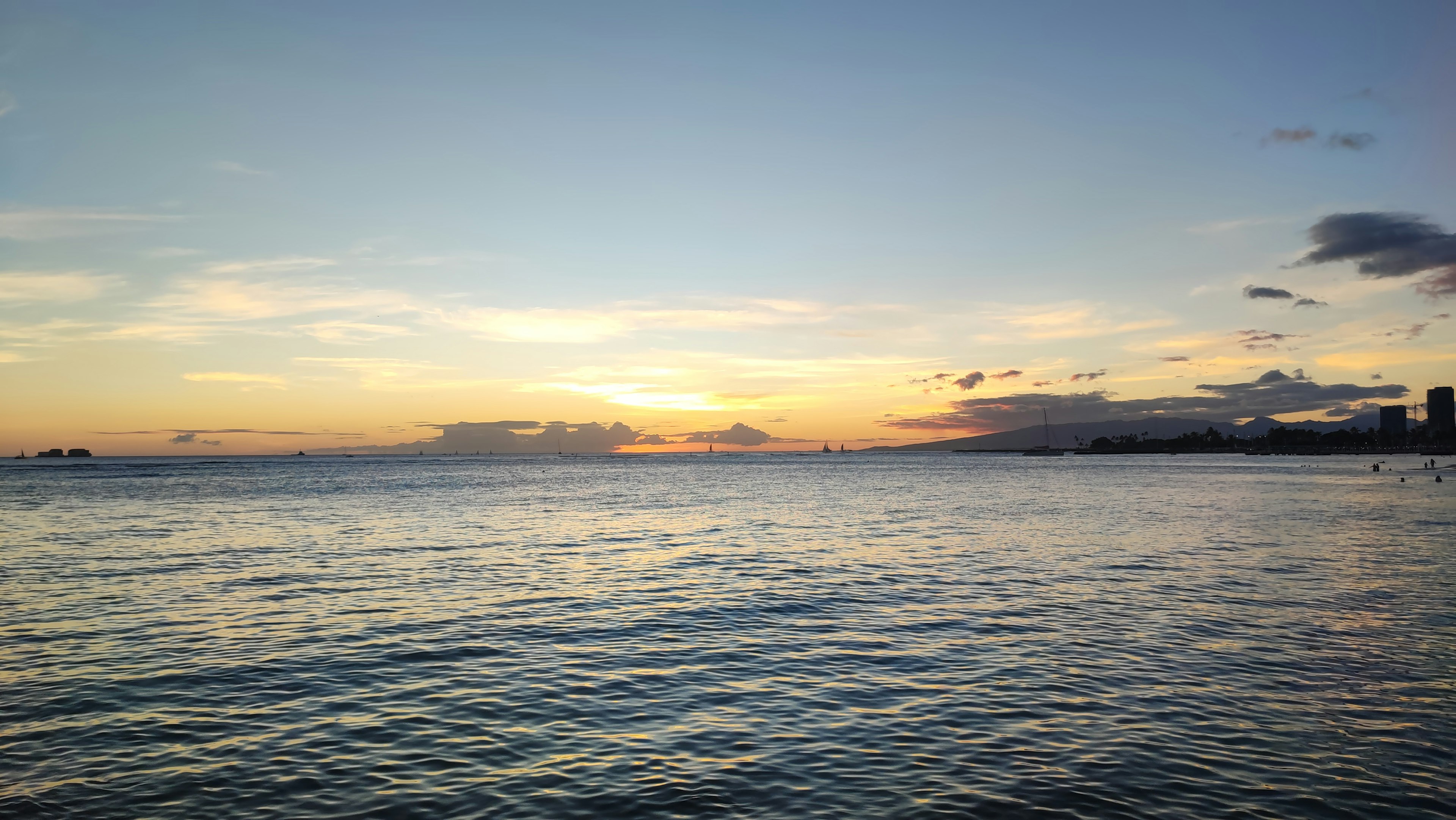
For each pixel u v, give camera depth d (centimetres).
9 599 2570
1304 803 1094
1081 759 1243
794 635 2097
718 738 1344
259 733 1372
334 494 8838
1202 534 4556
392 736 1359
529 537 4509
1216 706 1492
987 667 1772
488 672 1752
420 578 3036
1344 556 3588
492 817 1058
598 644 2009
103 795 1123
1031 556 3659
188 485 10875
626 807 1084
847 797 1115
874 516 5981
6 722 1420
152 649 1934
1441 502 7106
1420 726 1388
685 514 6212
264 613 2377
